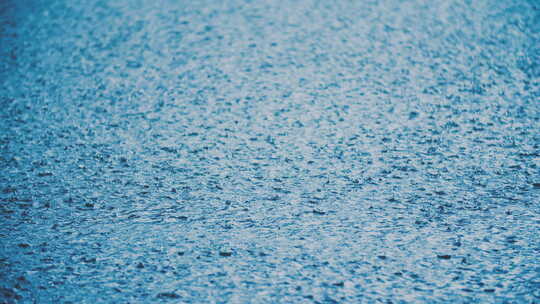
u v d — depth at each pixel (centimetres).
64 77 584
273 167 406
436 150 424
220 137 453
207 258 308
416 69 581
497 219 338
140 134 462
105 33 710
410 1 811
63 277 295
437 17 739
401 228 331
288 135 454
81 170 408
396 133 453
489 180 381
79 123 484
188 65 606
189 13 780
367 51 632
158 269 300
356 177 389
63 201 368
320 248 315
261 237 325
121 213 354
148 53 643
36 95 543
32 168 411
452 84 544
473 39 659
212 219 345
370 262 302
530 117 472
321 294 279
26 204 365
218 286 287
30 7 829
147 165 413
